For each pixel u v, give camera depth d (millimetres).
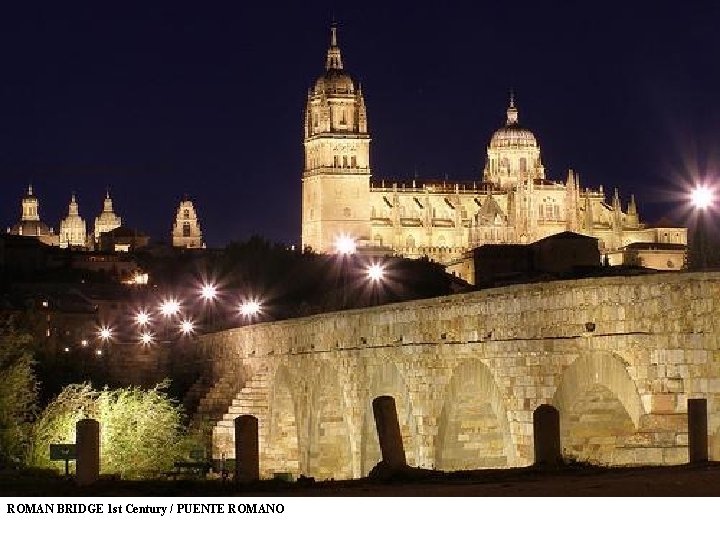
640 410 50062
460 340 63281
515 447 58188
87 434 51938
